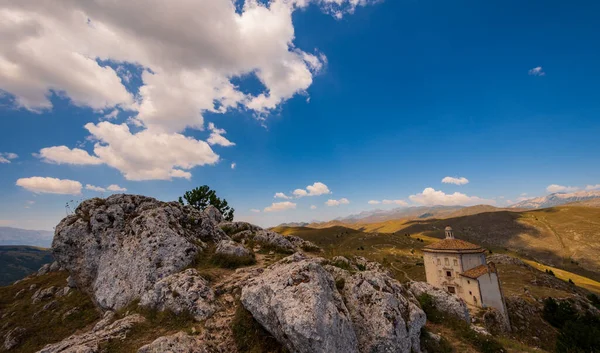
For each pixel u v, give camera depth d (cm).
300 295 1571
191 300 2028
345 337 1581
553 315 5384
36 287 3866
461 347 2377
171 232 3148
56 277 4119
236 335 1738
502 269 9556
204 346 1619
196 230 3734
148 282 2666
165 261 2844
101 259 3109
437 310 2934
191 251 3067
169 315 1981
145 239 3036
